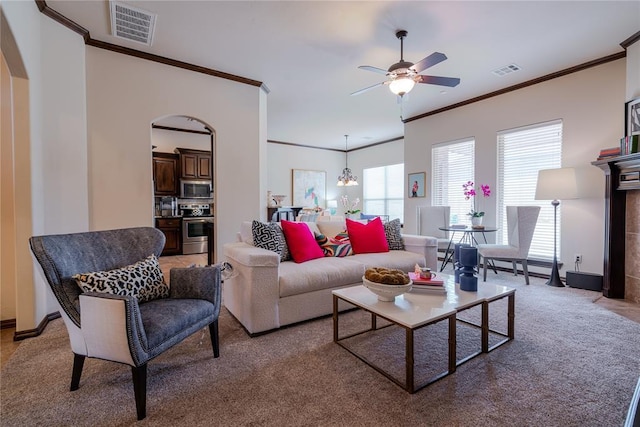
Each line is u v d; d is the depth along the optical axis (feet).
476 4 8.23
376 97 15.49
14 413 4.68
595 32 9.61
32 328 7.47
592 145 11.59
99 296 4.69
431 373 5.73
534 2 8.16
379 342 7.04
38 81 8.11
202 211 21.94
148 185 11.02
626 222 10.19
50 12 8.42
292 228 9.53
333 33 9.66
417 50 10.71
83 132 9.55
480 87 14.11
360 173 28.55
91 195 10.02
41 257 4.87
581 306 9.43
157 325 5.05
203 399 5.02
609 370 5.78
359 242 10.92
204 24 9.16
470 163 15.93
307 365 6.06
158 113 11.23
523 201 13.85
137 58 10.80
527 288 11.44
